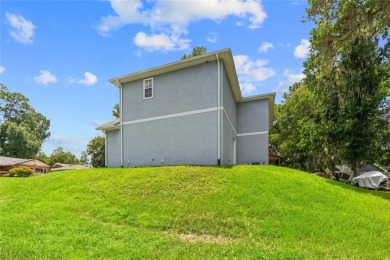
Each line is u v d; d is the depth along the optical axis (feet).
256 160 56.18
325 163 72.90
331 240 17.83
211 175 30.45
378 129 56.44
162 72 46.70
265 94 56.29
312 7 36.58
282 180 29.60
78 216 23.34
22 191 34.53
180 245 16.80
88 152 128.16
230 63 42.14
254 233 19.01
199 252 15.46
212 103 40.88
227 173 31.04
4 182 42.11
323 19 37.09
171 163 44.06
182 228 20.34
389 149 64.59
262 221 20.58
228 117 46.16
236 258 14.44
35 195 31.48
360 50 47.78
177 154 43.65
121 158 50.75
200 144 41.37
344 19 33.68
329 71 44.32
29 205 27.50
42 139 184.85
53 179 37.73
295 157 88.58
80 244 16.25
